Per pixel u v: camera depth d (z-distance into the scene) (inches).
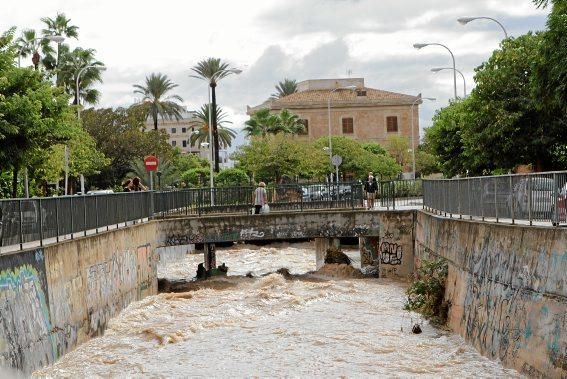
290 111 4062.5
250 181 2800.2
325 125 4077.3
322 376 737.0
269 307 1141.7
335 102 4062.5
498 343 746.2
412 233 1435.8
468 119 1481.3
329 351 844.6
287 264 1838.1
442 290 1011.9
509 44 1446.9
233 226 1453.0
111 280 1043.3
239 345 889.5
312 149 3006.9
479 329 812.6
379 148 3752.5
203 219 1443.2
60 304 819.4
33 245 797.9
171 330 964.0
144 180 2425.0
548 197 698.8
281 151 2758.4
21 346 694.5
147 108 3528.5
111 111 3046.3
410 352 824.9
